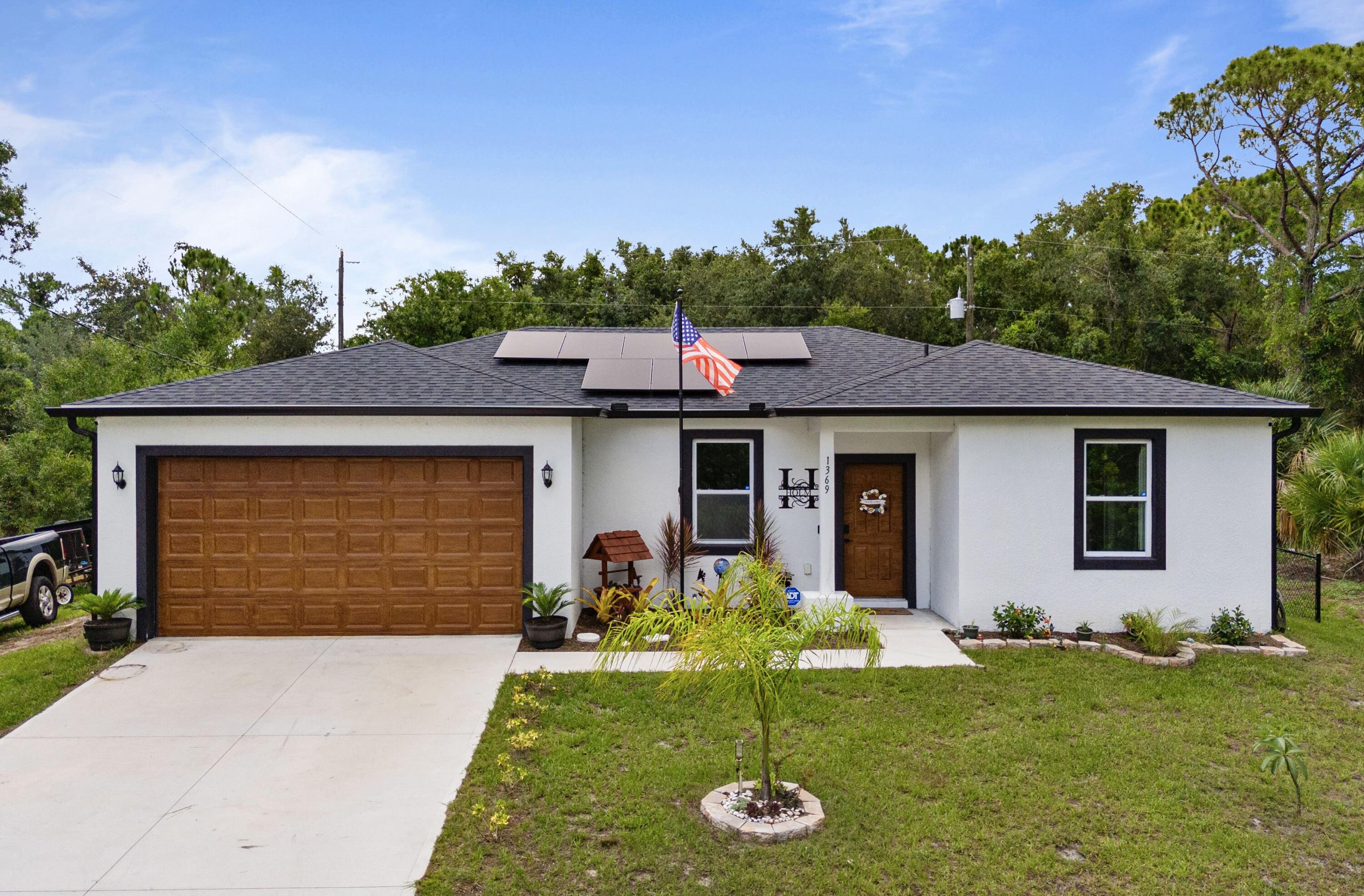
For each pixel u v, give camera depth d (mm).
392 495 10477
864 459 12180
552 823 5648
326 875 5016
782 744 6980
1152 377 11453
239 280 46312
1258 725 7469
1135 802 6000
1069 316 30547
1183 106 28234
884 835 5496
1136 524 10766
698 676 6117
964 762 6613
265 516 10398
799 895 4820
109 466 10188
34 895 4809
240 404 10102
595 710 7852
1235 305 30219
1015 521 10602
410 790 6199
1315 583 12117
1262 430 10586
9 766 6641
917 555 12031
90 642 9820
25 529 20109
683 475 11219
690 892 4836
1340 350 22156
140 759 6762
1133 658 9359
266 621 10430
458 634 10531
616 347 14281
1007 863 5199
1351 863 5293
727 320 35781
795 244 37250
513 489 10547
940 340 35500
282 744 7066
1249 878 5086
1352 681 8695
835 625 5727
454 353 14586
